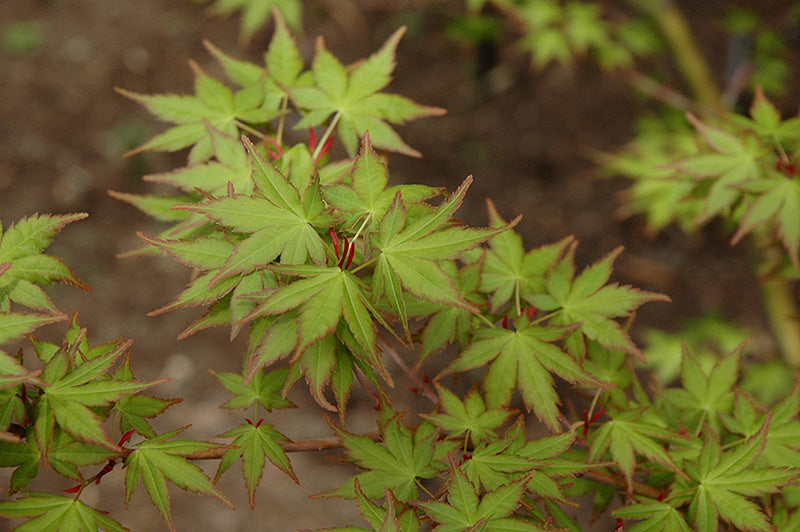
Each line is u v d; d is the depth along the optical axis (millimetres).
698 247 1837
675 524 726
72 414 699
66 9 2299
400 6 2217
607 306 750
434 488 1195
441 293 697
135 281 1726
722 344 1350
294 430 1491
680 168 812
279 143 762
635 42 1294
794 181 799
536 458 718
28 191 1838
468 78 2238
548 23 1269
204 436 1468
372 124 770
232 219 700
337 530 698
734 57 1286
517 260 771
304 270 696
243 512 1397
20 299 716
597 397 766
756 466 747
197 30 2312
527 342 735
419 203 712
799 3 1729
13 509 697
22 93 2051
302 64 789
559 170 2020
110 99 2080
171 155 1975
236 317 701
